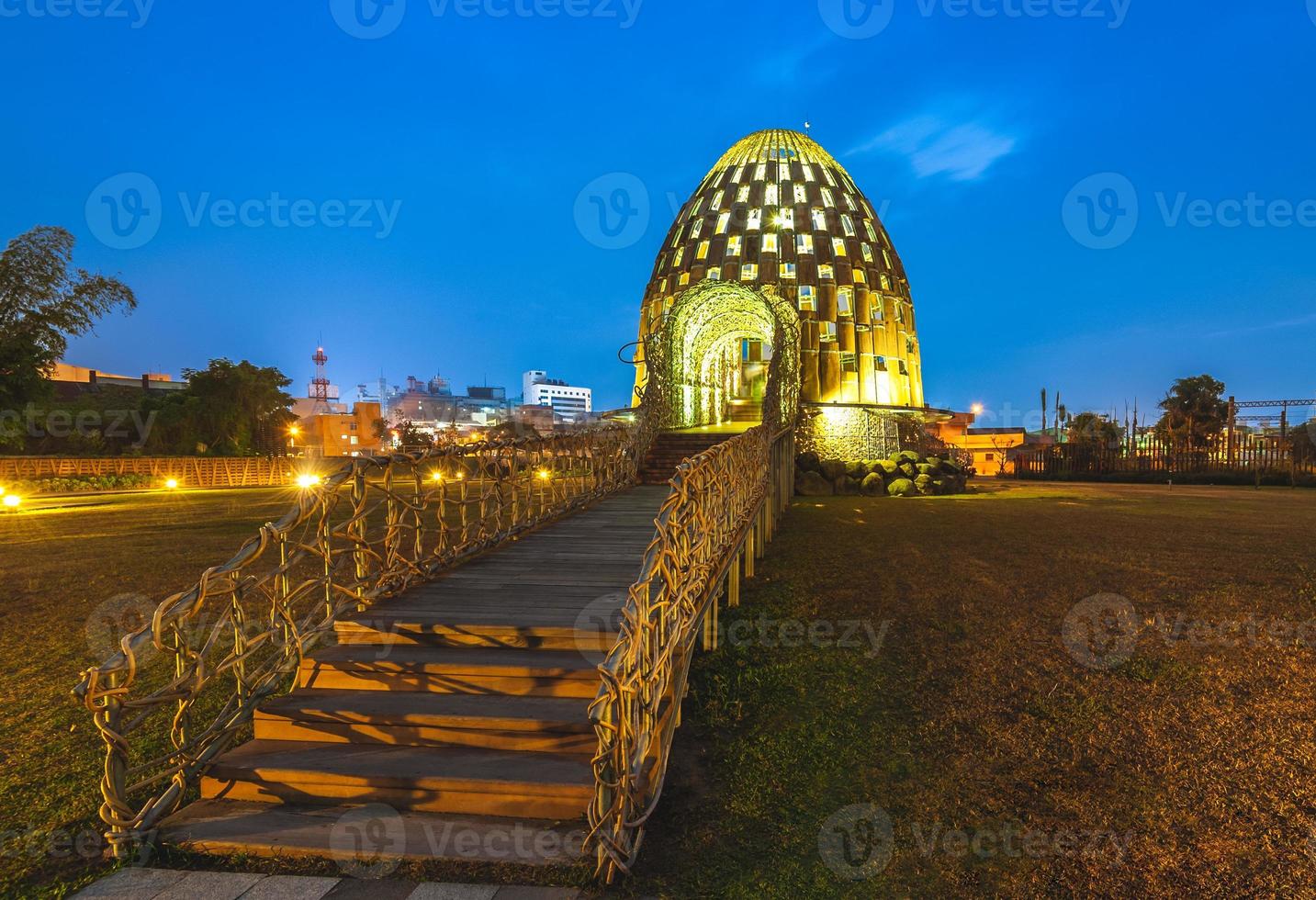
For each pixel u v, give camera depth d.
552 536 9.12
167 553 12.67
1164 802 4.65
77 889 3.59
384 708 4.69
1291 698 5.88
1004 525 15.30
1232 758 5.11
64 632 7.77
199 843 3.87
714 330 27.22
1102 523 15.66
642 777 4.19
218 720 4.60
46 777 4.75
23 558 12.22
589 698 4.87
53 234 34.59
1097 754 5.22
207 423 55.53
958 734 5.54
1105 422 51.56
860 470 24.47
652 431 17.09
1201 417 45.25
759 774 4.98
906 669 6.75
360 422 87.38
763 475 11.55
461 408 129.25
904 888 3.85
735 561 8.59
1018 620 7.96
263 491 35.47
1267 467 32.19
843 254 31.02
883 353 31.11
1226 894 3.85
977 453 59.97
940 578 9.98
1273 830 4.35
